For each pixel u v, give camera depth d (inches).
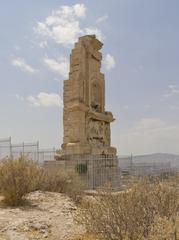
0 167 480.4
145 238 209.8
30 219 346.3
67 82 1085.1
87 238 252.8
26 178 477.1
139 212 227.1
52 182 585.6
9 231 299.7
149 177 281.9
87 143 1045.8
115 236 227.9
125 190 250.8
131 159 1122.7
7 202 451.8
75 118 1047.6
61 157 1013.8
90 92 1127.6
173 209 230.7
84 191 593.3
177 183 265.9
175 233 193.8
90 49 1134.4
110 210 233.3
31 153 1075.9
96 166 991.6
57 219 354.0
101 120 1181.1
